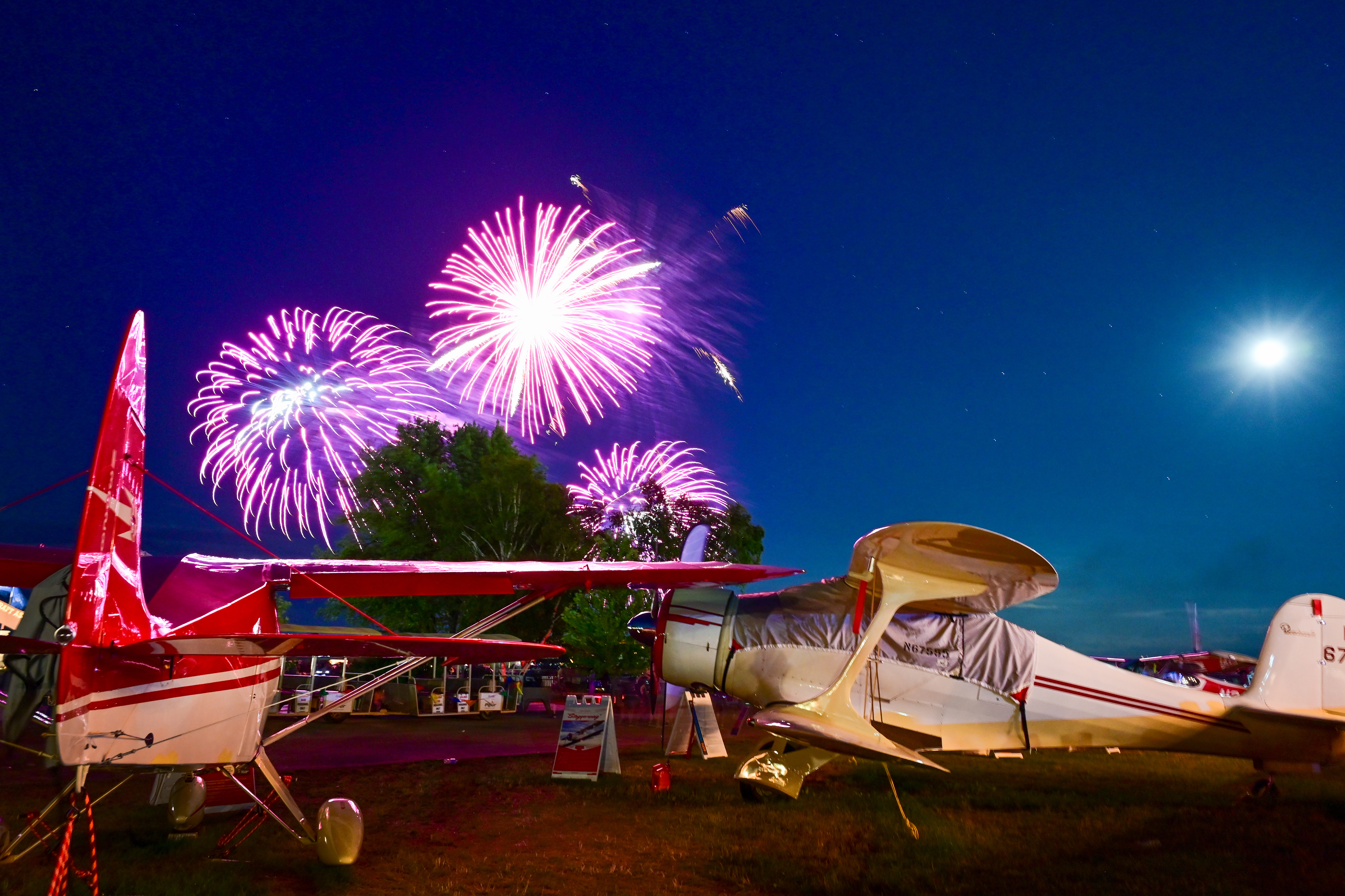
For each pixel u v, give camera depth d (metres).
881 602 8.41
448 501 33.84
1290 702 9.80
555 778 9.84
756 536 37.94
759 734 16.02
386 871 5.82
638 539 36.12
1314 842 6.26
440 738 15.35
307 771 10.42
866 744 7.35
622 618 22.20
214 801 6.64
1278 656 9.96
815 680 9.38
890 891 5.34
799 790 8.57
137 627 4.94
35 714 5.34
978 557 7.34
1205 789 9.60
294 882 5.56
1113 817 7.65
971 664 9.38
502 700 21.36
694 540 11.26
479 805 8.31
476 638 7.50
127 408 4.98
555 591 7.95
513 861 6.12
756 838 6.84
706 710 12.46
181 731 5.17
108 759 4.74
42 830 6.42
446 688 21.41
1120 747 9.67
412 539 33.69
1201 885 5.14
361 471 36.38
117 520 4.87
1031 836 6.82
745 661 9.62
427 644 4.75
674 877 5.72
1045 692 9.39
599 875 5.74
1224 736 9.69
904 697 9.27
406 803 8.40
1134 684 9.58
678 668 9.94
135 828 6.49
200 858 5.99
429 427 38.00
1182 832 6.82
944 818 7.48
